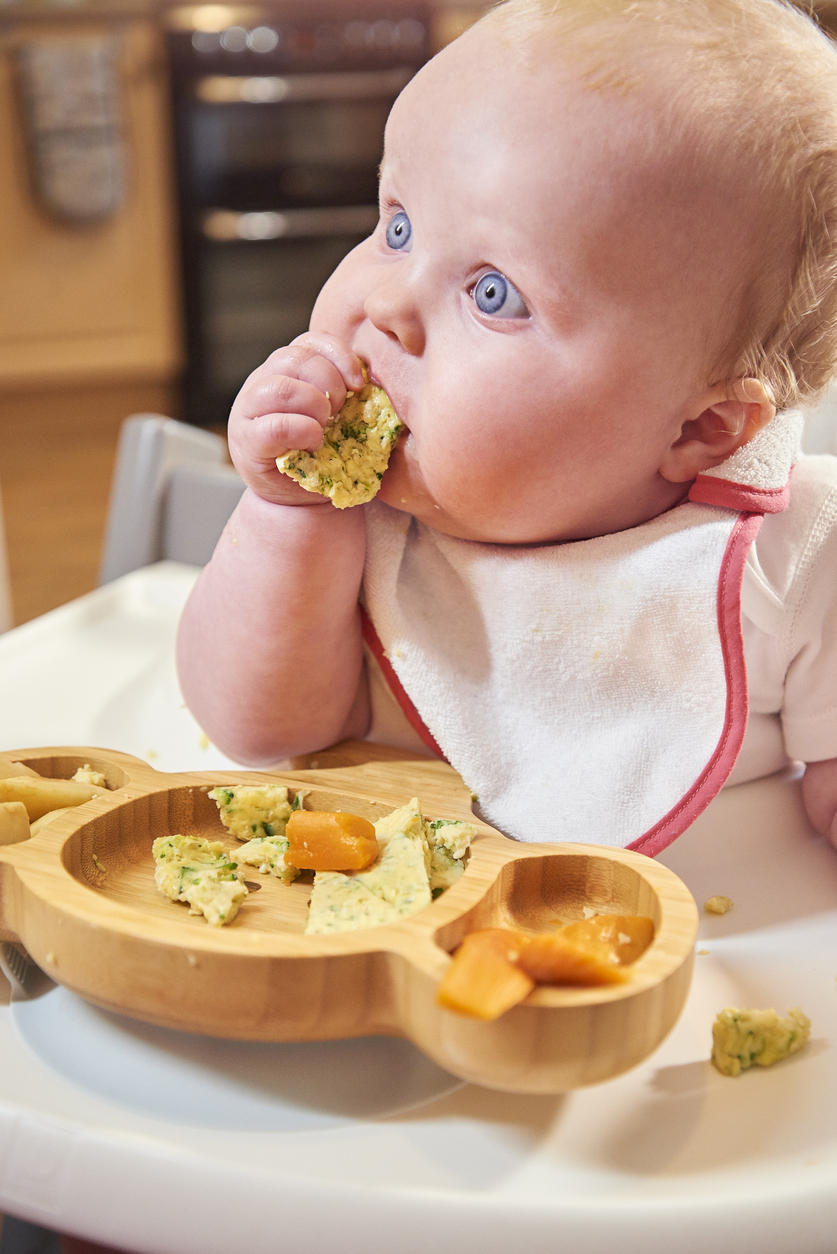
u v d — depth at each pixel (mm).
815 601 518
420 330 458
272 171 3211
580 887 451
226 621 527
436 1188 347
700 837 547
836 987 456
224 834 498
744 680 499
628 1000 337
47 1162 365
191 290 3303
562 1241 335
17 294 3311
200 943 366
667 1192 346
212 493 900
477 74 434
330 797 501
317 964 362
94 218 3246
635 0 443
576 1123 378
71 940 382
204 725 571
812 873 544
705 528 499
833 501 523
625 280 425
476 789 533
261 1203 346
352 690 568
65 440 3008
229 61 3078
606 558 515
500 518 485
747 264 440
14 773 494
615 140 413
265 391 478
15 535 2322
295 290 3365
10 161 3162
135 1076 393
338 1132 371
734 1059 402
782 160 431
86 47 3041
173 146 3152
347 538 513
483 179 425
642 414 456
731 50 432
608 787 512
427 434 465
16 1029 418
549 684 532
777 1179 353
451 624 553
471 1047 341
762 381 472
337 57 3102
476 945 347
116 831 469
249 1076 394
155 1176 355
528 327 439
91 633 816
